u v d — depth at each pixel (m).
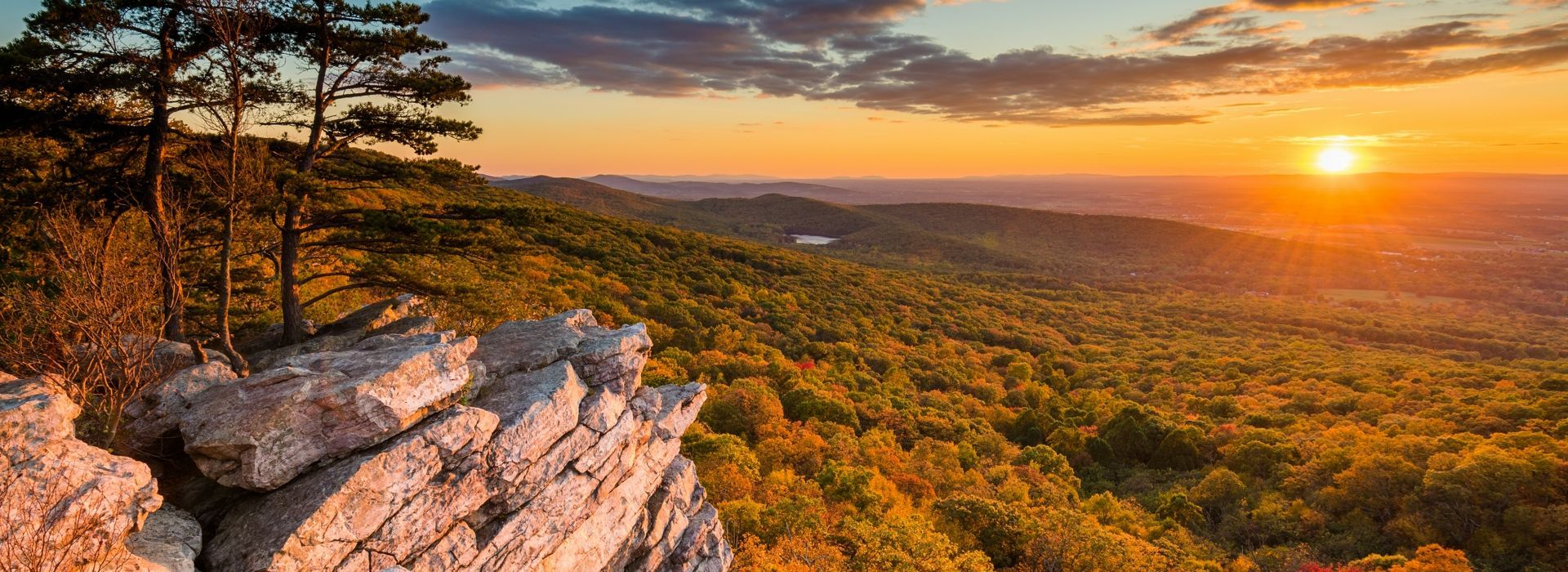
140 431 12.18
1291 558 49.41
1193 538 54.31
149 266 16.61
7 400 10.10
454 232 20.83
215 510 12.10
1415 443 61.25
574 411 15.92
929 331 149.62
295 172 19.20
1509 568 44.97
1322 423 82.12
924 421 78.00
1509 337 175.00
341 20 20.55
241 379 12.76
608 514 17.20
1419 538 49.06
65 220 15.13
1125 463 76.06
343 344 19.11
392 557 12.45
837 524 38.28
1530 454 52.62
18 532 8.93
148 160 18.59
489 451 13.91
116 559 9.76
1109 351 148.12
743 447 48.47
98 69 17.30
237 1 17.83
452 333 18.27
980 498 48.19
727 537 33.31
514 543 14.47
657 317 107.69
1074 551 42.12
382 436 12.59
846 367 101.00
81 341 13.20
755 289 152.12
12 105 17.11
